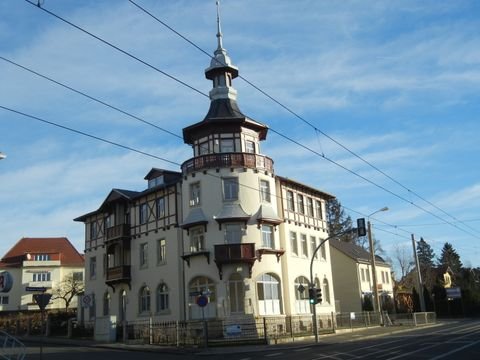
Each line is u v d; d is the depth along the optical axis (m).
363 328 40.84
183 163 36.19
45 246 72.25
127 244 41.00
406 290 69.19
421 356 18.22
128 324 35.62
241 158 34.62
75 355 24.20
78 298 46.47
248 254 32.62
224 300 32.38
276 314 33.91
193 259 34.22
